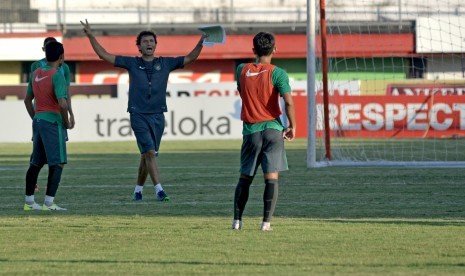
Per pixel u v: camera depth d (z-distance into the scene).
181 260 20.39
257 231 25.17
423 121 82.00
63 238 24.03
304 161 54.88
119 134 85.00
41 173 48.44
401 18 107.06
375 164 48.88
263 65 24.98
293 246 22.39
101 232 25.14
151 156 33.81
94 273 18.81
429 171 46.94
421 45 93.62
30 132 85.25
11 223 27.34
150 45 33.84
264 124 24.94
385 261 20.12
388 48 106.81
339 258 20.56
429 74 105.25
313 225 26.47
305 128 88.44
